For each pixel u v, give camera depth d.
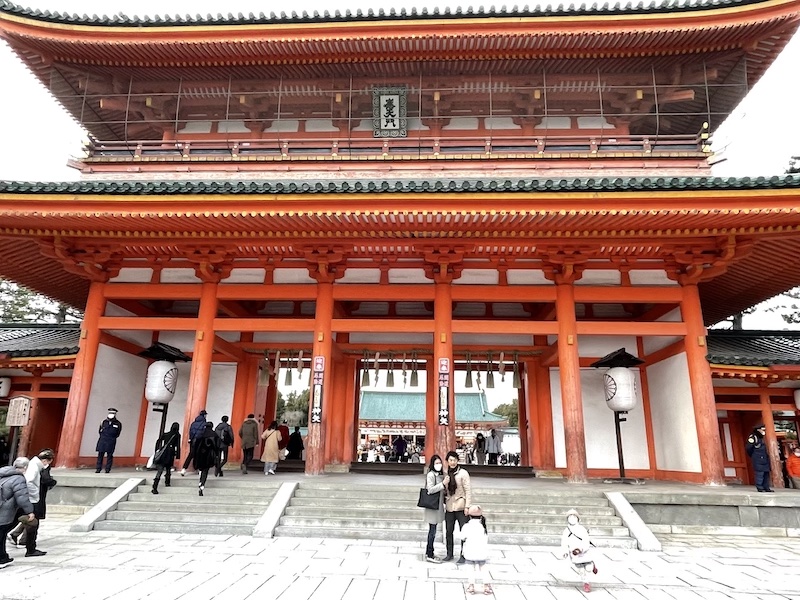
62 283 19.53
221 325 16.20
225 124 21.39
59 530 11.01
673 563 9.23
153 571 8.10
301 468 19.39
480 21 17.95
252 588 7.32
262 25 18.53
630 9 17.45
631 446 17.73
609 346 18.39
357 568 8.49
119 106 21.02
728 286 18.19
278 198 13.34
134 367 18.59
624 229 14.28
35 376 18.55
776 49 18.39
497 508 11.94
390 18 18.31
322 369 15.57
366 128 20.86
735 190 12.40
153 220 14.11
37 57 19.78
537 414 19.19
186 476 14.02
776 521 11.94
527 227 14.15
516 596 7.25
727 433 18.92
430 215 13.50
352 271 16.83
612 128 20.08
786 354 16.95
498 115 20.47
